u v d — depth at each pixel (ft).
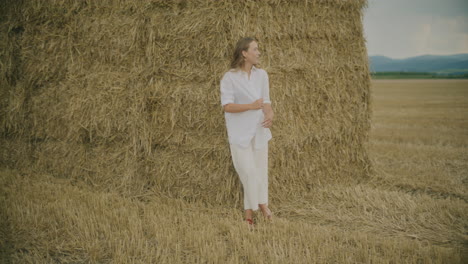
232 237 10.73
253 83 11.62
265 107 11.44
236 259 9.39
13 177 17.03
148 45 14.14
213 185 14.11
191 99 13.84
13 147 18.74
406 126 33.45
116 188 15.90
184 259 9.86
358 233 11.05
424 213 12.82
